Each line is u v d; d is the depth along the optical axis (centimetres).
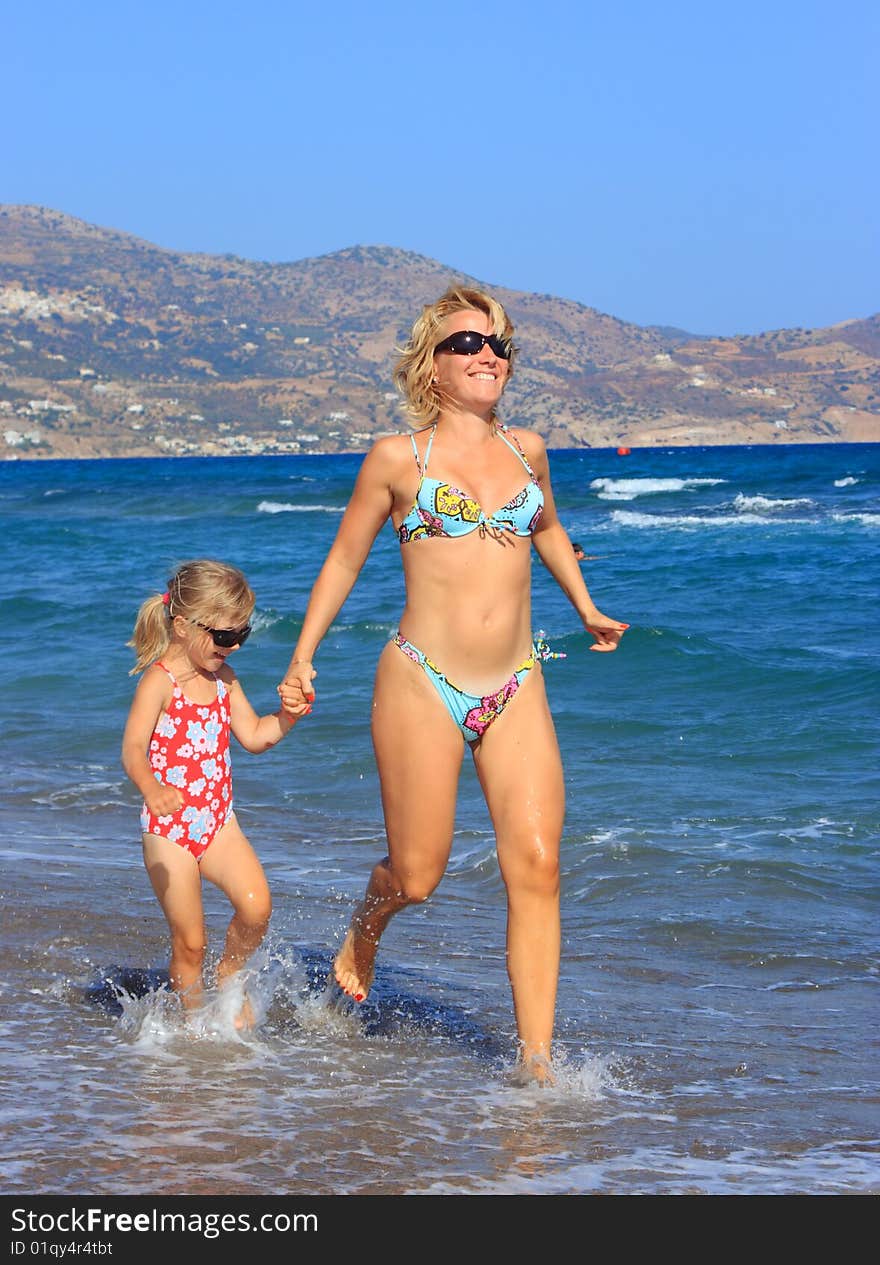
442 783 412
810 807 787
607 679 1224
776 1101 389
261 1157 332
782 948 558
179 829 453
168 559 2738
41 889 612
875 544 2522
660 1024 465
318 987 487
